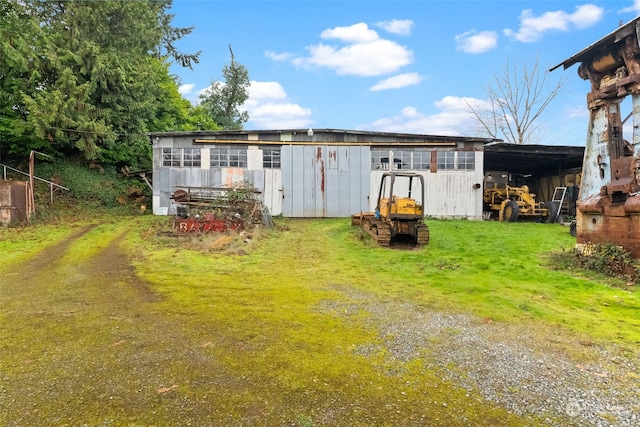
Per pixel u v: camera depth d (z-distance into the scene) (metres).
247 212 13.20
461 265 8.16
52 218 14.96
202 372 3.29
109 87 19.39
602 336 4.27
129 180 20.70
